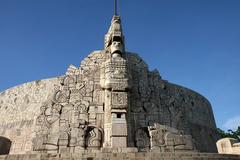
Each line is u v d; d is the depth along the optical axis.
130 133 12.65
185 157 9.91
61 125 12.75
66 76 14.20
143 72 15.08
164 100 14.61
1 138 11.55
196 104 23.09
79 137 12.27
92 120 12.95
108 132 12.33
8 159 9.75
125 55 15.12
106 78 13.52
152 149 12.41
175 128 13.97
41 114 13.03
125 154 9.84
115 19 15.43
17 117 20.75
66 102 13.41
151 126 13.09
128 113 12.98
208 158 10.05
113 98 12.93
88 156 9.72
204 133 22.52
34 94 21.14
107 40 15.59
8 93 22.77
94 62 14.70
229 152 12.41
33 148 11.88
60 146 11.95
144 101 14.02
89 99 13.53
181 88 21.91
